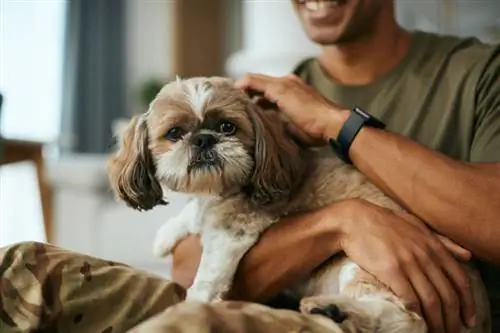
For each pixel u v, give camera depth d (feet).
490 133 5.29
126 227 13.07
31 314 4.00
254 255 4.92
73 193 13.41
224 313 3.26
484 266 5.35
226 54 18.95
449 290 4.43
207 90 5.08
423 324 4.26
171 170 4.96
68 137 18.49
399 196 4.79
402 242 4.51
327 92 6.24
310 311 3.96
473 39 6.09
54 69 18.54
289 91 5.37
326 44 6.26
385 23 6.14
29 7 18.24
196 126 4.99
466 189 4.58
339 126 5.05
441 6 8.87
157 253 5.56
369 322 4.05
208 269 4.92
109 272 4.42
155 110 5.20
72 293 4.18
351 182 5.18
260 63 13.12
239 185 5.03
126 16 19.67
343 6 6.02
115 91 19.17
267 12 13.17
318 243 4.79
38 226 15.67
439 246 4.56
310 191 5.19
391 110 5.83
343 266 4.82
